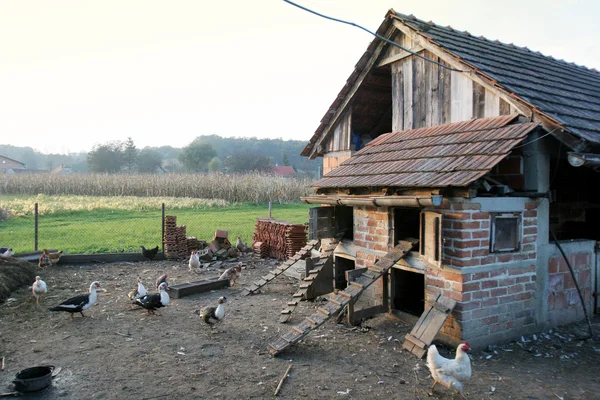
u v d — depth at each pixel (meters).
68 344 6.91
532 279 7.24
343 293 7.29
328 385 5.46
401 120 9.90
